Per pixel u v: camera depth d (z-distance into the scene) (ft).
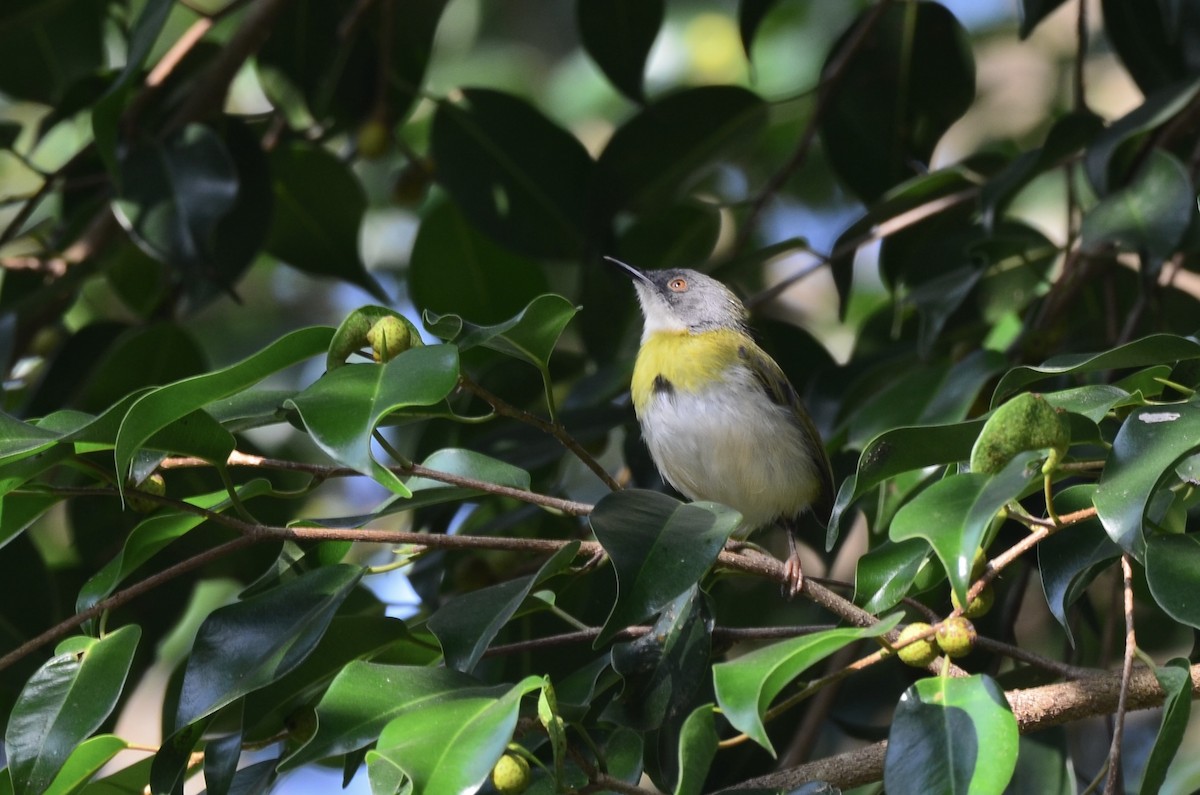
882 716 30.19
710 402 31.58
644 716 19.80
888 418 26.86
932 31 34.35
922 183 32.17
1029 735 24.21
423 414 19.93
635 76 34.86
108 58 42.04
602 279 35.99
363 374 17.40
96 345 35.91
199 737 18.89
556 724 16.11
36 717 18.17
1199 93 28.96
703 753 15.67
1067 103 51.85
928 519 15.23
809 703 30.94
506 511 32.83
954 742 15.98
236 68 35.73
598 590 23.75
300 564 21.99
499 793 18.40
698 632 20.26
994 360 26.53
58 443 19.07
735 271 34.04
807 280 53.52
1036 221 48.91
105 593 20.11
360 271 39.19
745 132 35.63
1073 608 29.22
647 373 32.40
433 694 17.60
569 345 44.14
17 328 38.22
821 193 51.03
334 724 17.12
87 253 37.35
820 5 52.19
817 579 22.91
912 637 17.08
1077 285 30.94
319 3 36.24
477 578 30.17
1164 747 15.70
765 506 32.53
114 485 19.98
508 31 56.24
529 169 37.09
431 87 54.95
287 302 54.95
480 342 19.48
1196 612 15.88
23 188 53.16
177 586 31.50
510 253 38.19
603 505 18.35
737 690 15.11
